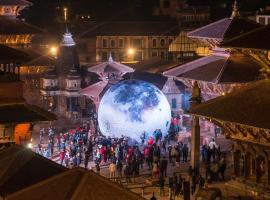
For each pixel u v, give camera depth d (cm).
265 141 4572
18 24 12400
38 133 10425
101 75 11581
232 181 4916
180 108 11188
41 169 4284
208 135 9662
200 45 13350
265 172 4616
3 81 6619
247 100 4831
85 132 9506
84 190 3725
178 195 6644
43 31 12588
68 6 19888
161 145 9088
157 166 7431
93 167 8144
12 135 6469
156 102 9444
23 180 4162
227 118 4716
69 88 12294
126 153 8312
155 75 13150
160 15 19925
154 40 18475
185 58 13450
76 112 11688
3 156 4456
